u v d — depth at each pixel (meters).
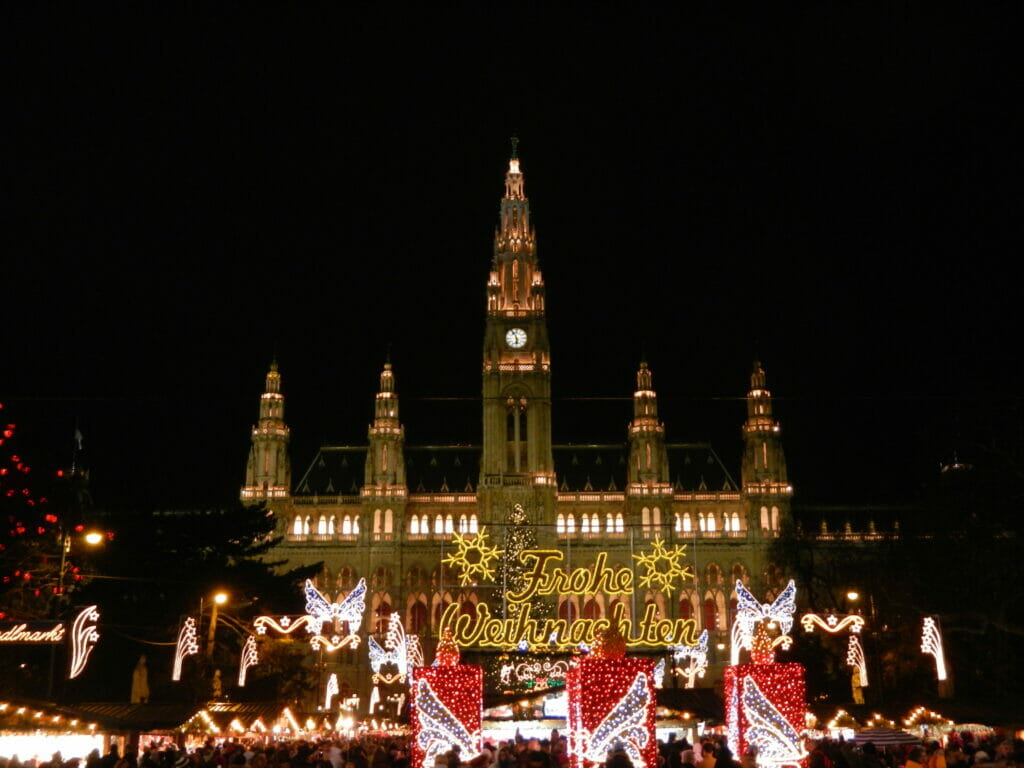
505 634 59.66
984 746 35.72
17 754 41.16
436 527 159.75
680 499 159.75
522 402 160.88
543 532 153.62
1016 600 62.75
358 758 35.31
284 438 162.62
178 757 35.06
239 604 70.88
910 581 74.75
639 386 164.75
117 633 62.62
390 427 161.50
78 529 52.12
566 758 32.75
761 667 30.08
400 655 76.75
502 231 171.38
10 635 37.00
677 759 28.73
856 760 30.61
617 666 28.70
